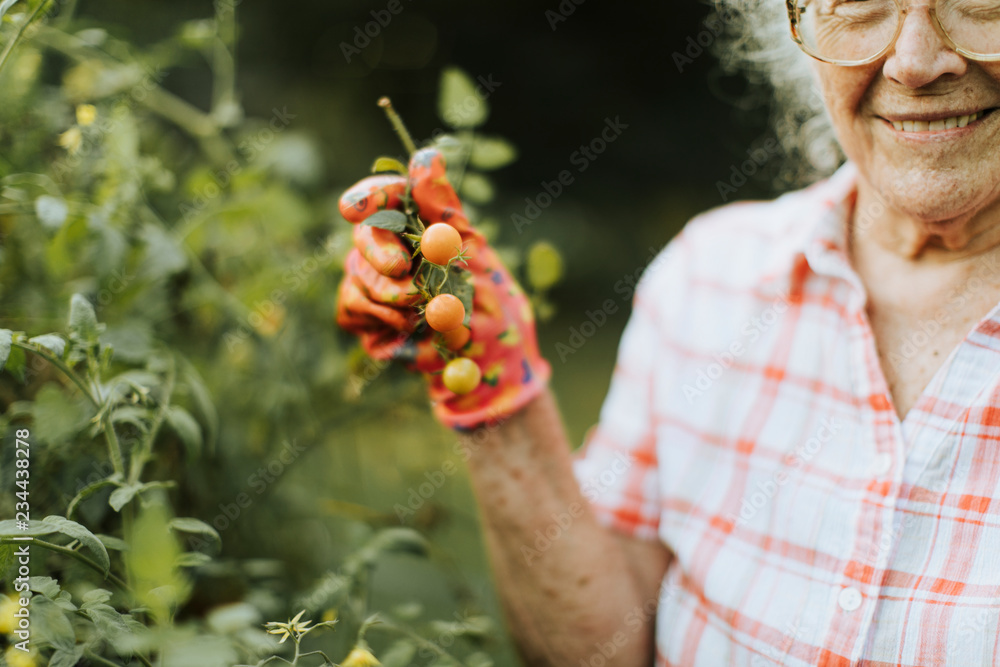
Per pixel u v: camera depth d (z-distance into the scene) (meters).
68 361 0.78
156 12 2.54
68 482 0.91
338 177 4.18
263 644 0.80
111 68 1.21
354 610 1.05
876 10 0.76
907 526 0.80
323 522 1.41
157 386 1.01
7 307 1.03
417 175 0.83
